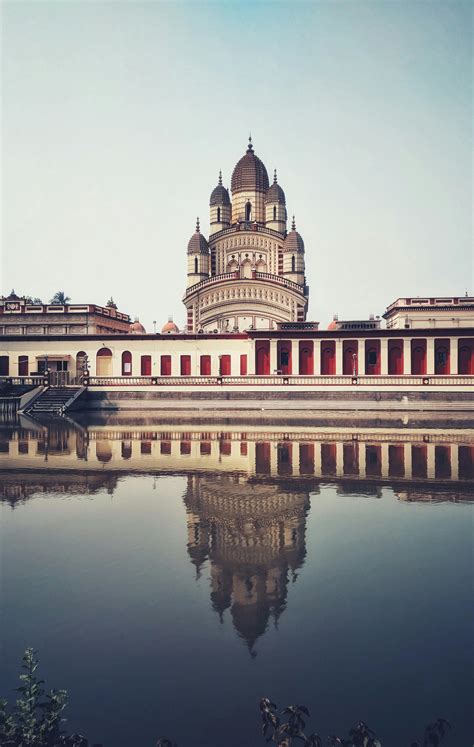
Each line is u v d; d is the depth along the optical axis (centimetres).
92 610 820
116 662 680
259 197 8725
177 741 538
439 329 5166
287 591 884
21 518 1304
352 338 5322
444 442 2639
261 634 745
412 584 910
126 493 1556
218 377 5212
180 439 2809
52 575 954
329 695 612
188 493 1553
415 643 720
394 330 5209
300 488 1614
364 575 950
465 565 993
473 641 726
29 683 571
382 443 2606
